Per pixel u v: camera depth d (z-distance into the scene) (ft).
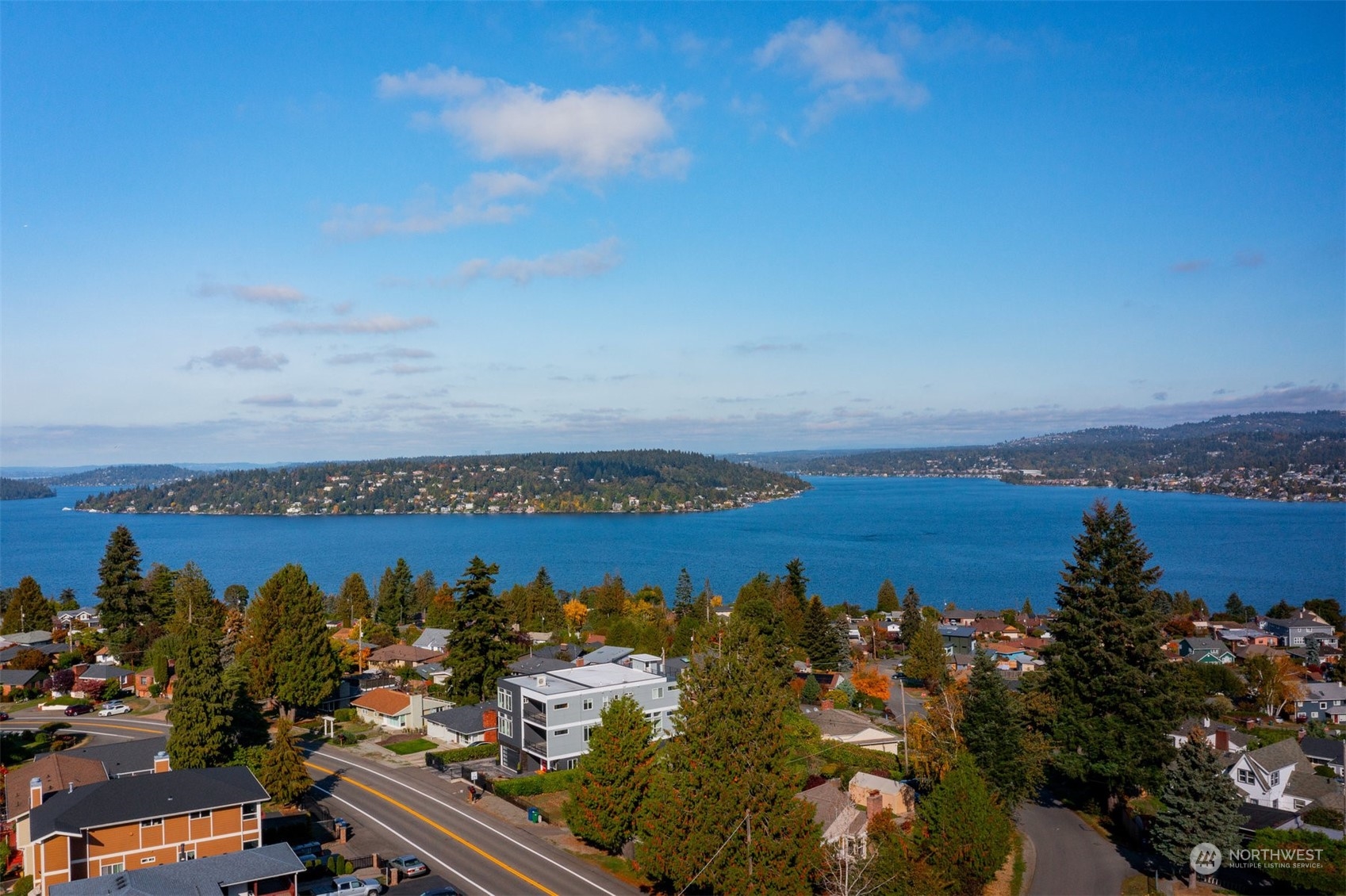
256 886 130.31
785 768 130.82
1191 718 242.58
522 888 137.49
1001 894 138.10
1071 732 178.40
